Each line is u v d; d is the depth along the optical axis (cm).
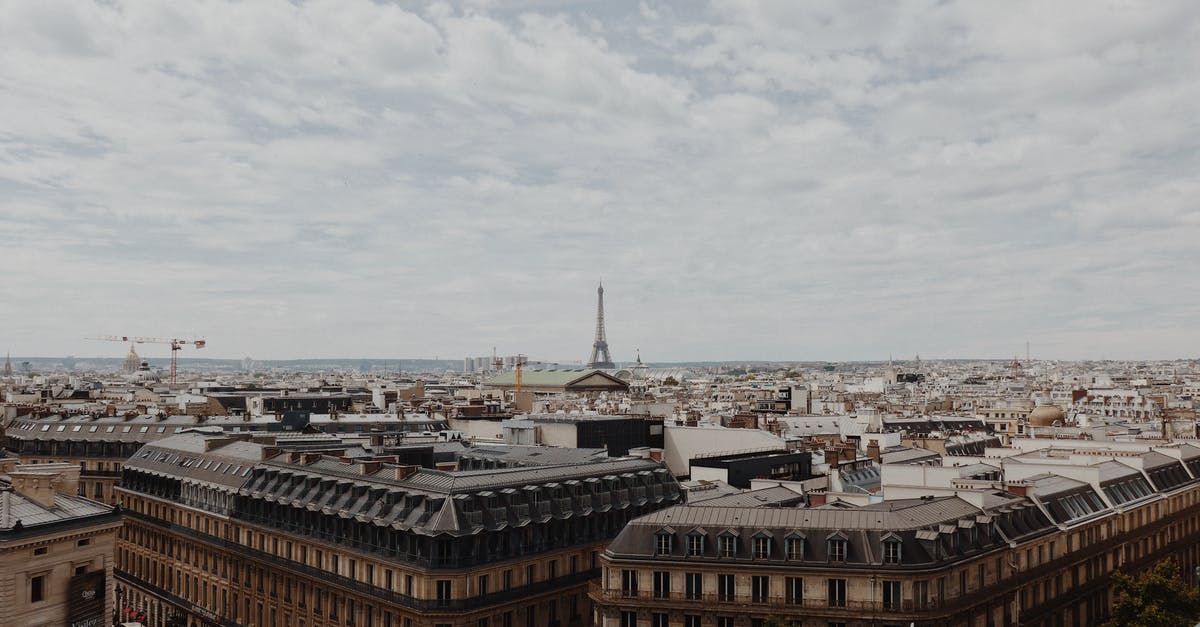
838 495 18275
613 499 19062
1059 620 17275
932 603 13800
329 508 18325
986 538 15312
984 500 16550
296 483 19912
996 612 15200
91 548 15425
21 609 14338
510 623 16662
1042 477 19788
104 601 15600
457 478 17300
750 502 17412
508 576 16725
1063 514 17975
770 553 14325
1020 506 17038
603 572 15088
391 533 16812
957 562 14238
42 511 15175
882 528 14112
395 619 16488
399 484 17488
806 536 14238
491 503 16750
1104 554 18962
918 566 13712
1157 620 14838
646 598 14638
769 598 14162
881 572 13712
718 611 14250
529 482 17725
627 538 15062
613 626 14750
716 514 15162
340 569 17975
